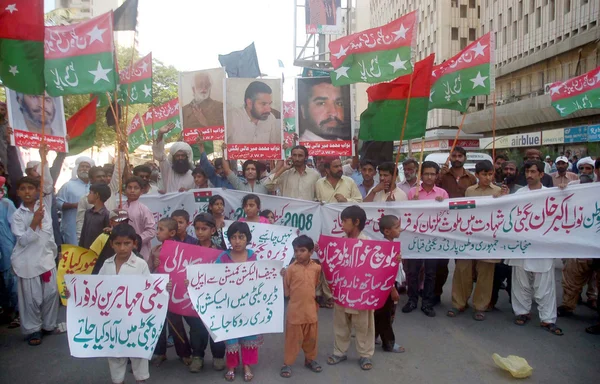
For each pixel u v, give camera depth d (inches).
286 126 539.8
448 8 1737.2
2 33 218.7
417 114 257.6
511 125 1409.9
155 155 303.0
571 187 240.5
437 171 269.9
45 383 186.4
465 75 271.6
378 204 264.4
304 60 820.0
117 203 288.4
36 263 222.8
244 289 185.3
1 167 273.3
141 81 379.6
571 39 1132.5
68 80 233.1
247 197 242.5
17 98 247.4
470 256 251.6
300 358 207.5
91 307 172.6
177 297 192.2
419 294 292.8
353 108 303.7
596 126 927.7
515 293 243.0
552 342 217.9
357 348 195.8
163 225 203.5
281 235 238.7
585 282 250.4
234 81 296.8
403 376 187.0
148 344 170.1
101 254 192.4
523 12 1386.6
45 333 237.1
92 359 209.0
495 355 194.7
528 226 244.4
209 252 194.4
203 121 313.7
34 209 228.7
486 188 261.1
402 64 258.5
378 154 384.5
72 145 323.0
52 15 861.2
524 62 1352.1
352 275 193.9
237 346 185.6
